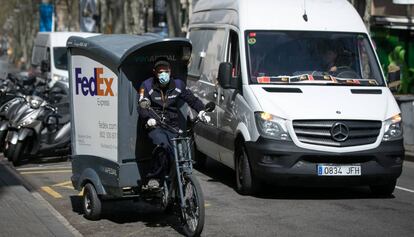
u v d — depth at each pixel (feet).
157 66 63.46
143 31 292.61
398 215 73.05
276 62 85.40
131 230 66.90
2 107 122.93
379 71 87.45
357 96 81.51
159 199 67.97
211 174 101.35
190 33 112.47
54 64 189.98
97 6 311.88
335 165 77.51
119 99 65.46
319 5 91.91
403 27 187.73
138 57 65.51
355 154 77.56
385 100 82.07
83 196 73.15
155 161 65.10
